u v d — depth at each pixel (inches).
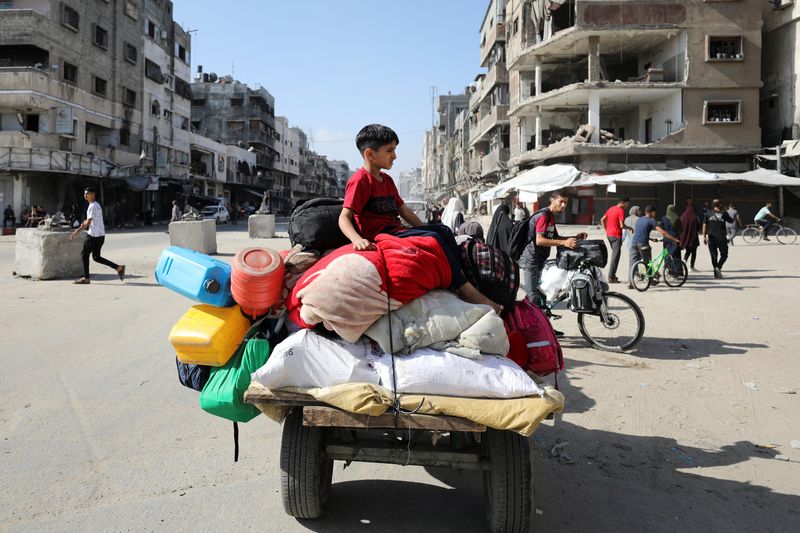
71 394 193.8
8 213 1239.5
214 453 150.9
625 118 1455.5
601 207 1255.5
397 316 108.7
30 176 1286.9
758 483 137.6
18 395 191.9
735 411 184.5
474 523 118.6
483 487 132.3
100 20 1533.0
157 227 1529.3
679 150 1235.2
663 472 143.2
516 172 1530.5
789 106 1272.1
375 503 127.0
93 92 1503.4
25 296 380.2
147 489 131.3
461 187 2327.8
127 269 533.3
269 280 107.2
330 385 103.0
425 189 4375.0
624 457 151.3
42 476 136.6
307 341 105.5
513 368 106.3
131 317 319.9
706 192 1246.9
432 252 113.5
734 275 533.0
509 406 98.6
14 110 1290.6
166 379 211.5
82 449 151.9
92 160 1386.6
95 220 434.3
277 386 104.1
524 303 144.3
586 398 196.9
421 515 121.8
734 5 1226.0
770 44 1325.0
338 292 103.3
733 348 264.4
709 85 1232.2
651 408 187.3
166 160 1926.7
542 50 1336.1
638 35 1254.3
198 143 2193.7
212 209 1883.6
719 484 137.1
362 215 126.2
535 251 269.0
